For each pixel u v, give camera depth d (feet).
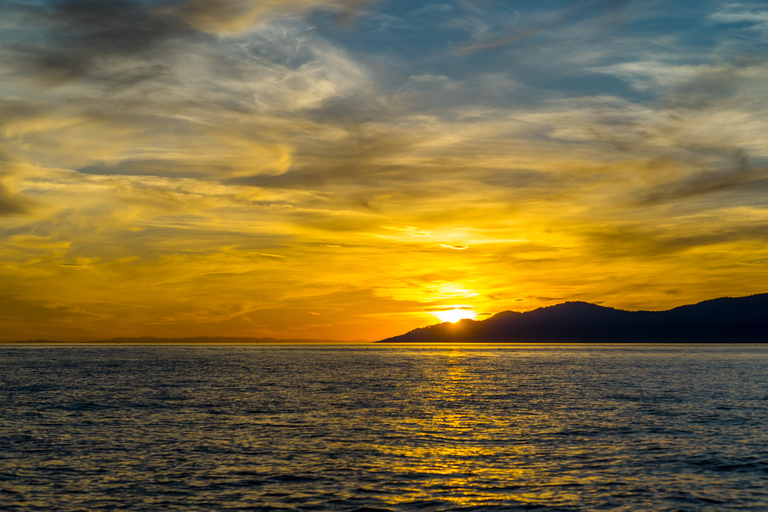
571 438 126.93
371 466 101.60
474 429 138.31
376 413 165.58
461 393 224.94
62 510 78.74
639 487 89.51
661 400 196.75
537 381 286.46
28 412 163.94
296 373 350.43
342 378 307.37
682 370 376.48
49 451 112.06
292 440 124.06
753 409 172.35
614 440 124.47
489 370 392.47
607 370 383.65
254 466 101.19
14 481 91.56
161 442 121.29
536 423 147.64
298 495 85.35
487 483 91.56
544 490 88.07
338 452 112.37
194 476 94.84
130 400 194.49
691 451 113.29
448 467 101.04
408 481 92.58
